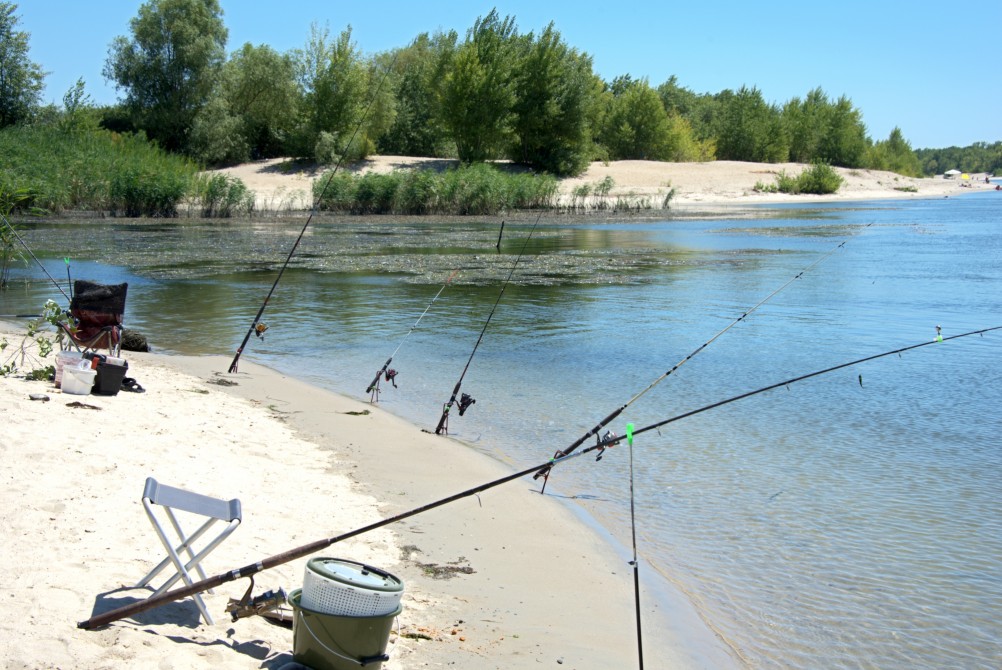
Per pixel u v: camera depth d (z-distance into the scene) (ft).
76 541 18.54
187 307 62.69
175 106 209.56
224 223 145.59
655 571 21.70
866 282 77.82
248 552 19.66
